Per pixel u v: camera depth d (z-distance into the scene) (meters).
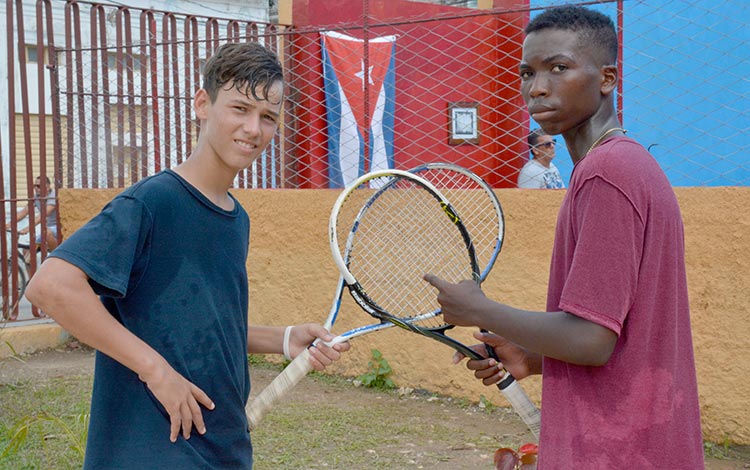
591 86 2.14
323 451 4.89
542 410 2.15
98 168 7.52
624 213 1.94
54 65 7.41
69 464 4.48
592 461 2.00
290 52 7.66
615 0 5.40
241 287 2.42
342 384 6.36
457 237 5.56
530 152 7.07
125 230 2.14
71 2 7.30
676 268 2.02
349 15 7.84
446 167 2.88
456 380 5.91
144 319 2.22
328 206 6.40
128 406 2.22
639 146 2.05
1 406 5.72
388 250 5.86
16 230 7.55
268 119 2.36
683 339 2.08
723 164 6.48
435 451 4.89
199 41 6.96
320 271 6.46
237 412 2.36
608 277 1.92
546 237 5.40
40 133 7.51
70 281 2.04
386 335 6.23
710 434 4.96
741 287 4.84
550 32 2.14
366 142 6.11
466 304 2.12
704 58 6.55
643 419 1.99
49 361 7.27
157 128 7.31
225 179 2.37
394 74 7.84
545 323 1.99
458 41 7.98
